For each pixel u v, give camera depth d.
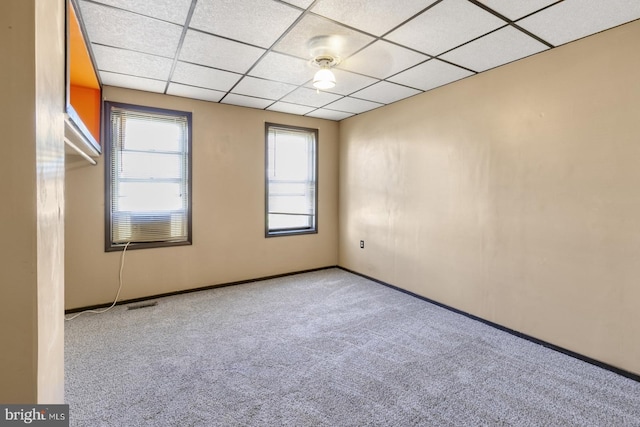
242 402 1.88
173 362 2.31
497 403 1.89
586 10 1.96
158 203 3.67
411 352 2.48
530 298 2.68
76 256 3.23
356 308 3.40
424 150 3.61
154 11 1.99
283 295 3.79
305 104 4.06
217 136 3.97
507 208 2.82
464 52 2.56
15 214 0.87
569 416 1.79
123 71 2.95
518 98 2.72
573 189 2.40
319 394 1.96
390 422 1.72
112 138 3.38
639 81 2.07
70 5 1.70
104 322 2.99
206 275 3.97
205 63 2.77
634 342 2.12
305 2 1.90
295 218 4.74
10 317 0.87
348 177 4.82
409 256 3.83
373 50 2.52
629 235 2.14
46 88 1.01
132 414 1.76
